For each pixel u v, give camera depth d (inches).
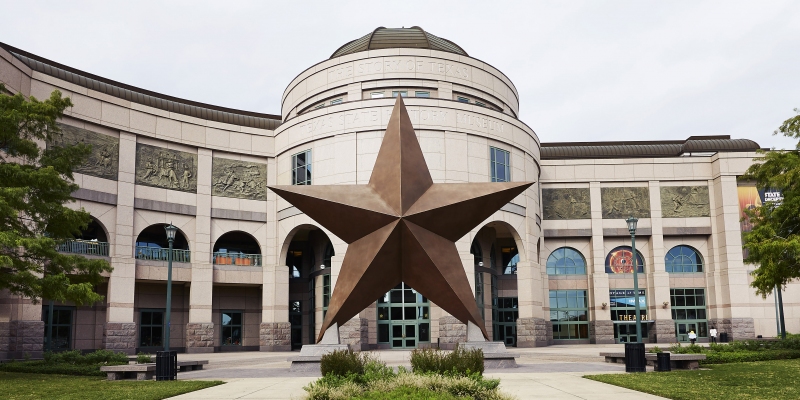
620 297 2230.6
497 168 1808.6
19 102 962.1
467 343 972.6
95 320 1667.1
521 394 623.2
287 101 2183.8
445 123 1736.0
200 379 844.0
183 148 1815.9
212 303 1876.2
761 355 1063.6
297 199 945.5
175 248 1898.4
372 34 2130.9
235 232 1982.0
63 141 1552.7
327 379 599.5
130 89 1915.6
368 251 930.7
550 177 2255.2
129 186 1685.5
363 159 1717.5
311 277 1911.9
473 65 2009.1
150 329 1798.7
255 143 1921.8
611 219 2237.9
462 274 956.0
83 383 797.9
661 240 2212.1
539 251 2049.7
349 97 1963.6
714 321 2166.6
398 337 1690.5
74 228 996.6
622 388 677.3
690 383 705.0
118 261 1637.6
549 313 2171.5
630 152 2402.8
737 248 2140.7
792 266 1150.3
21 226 970.7
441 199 937.5
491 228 1948.8
